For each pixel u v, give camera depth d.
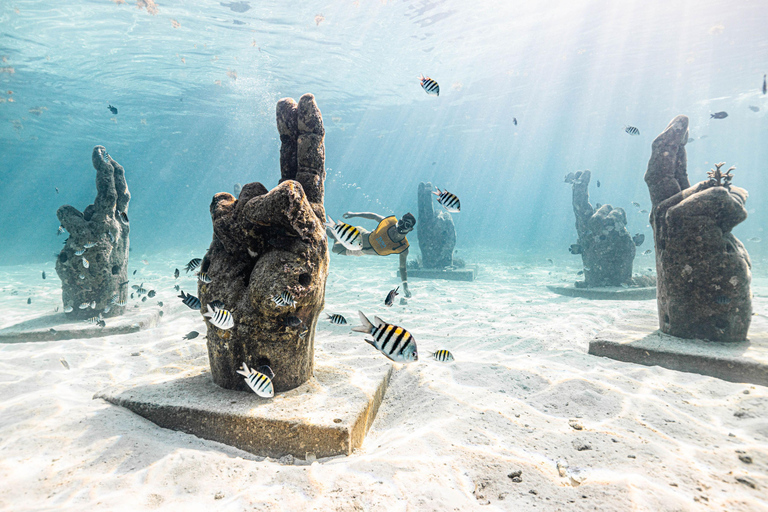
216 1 16.08
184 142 48.66
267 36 19.50
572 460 2.64
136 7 16.06
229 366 3.58
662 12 16.89
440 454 2.73
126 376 4.77
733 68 24.05
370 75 25.64
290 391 3.55
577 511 2.05
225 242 3.70
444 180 117.62
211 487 2.38
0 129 34.25
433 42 20.45
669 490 2.18
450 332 7.03
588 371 4.56
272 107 34.91
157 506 2.17
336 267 19.44
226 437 3.05
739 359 4.17
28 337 6.30
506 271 18.19
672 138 5.49
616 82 27.19
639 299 9.88
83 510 2.08
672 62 23.11
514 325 7.34
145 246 40.00
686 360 4.48
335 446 2.86
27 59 20.05
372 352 5.33
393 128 44.97
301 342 3.61
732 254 4.78
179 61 22.05
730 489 2.20
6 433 2.90
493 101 32.34
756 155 72.00
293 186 3.21
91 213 7.40
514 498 2.23
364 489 2.29
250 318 3.41
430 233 15.74
